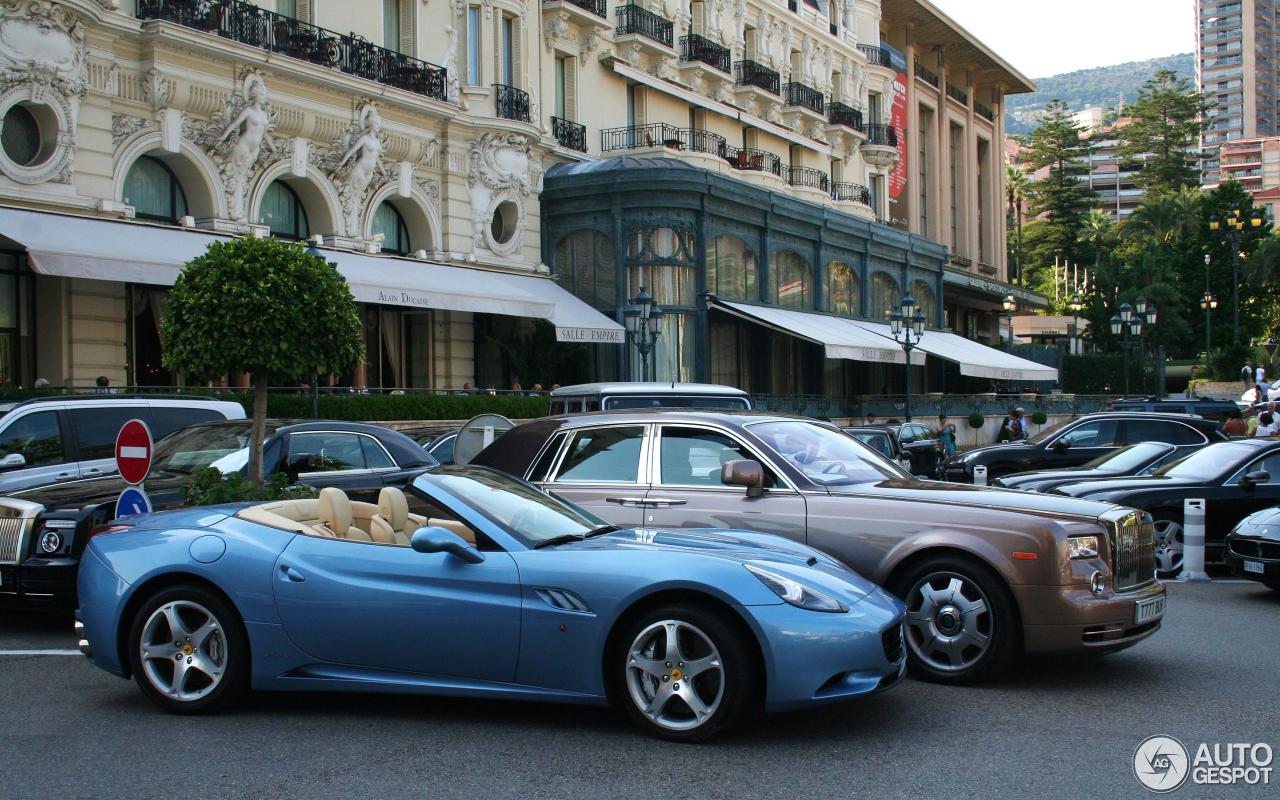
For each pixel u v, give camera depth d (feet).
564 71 108.17
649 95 118.01
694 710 18.07
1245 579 33.73
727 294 108.99
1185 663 24.54
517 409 84.74
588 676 18.40
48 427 35.88
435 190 89.76
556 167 104.06
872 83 171.32
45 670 23.94
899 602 19.81
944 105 210.18
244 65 71.67
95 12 62.13
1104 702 21.09
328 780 16.53
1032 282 342.03
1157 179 364.38
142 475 27.02
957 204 222.48
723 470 23.57
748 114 133.49
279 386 71.36
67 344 63.26
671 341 101.65
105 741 18.53
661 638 18.43
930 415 135.85
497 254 95.55
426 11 88.48
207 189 71.00
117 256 58.18
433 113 86.99
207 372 36.96
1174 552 38.58
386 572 19.21
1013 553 21.83
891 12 188.03
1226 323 251.60
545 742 18.34
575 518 21.57
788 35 145.38
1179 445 47.32
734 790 16.03
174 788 16.22
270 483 30.22
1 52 57.93
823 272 128.77
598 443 25.64
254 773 16.85
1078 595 21.63
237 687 19.74
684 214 102.32
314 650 19.38
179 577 20.10
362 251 82.12
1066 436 56.49
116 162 65.41
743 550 19.61
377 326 87.92
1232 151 614.34
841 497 23.44
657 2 119.34
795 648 17.69
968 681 22.18
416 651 19.01
